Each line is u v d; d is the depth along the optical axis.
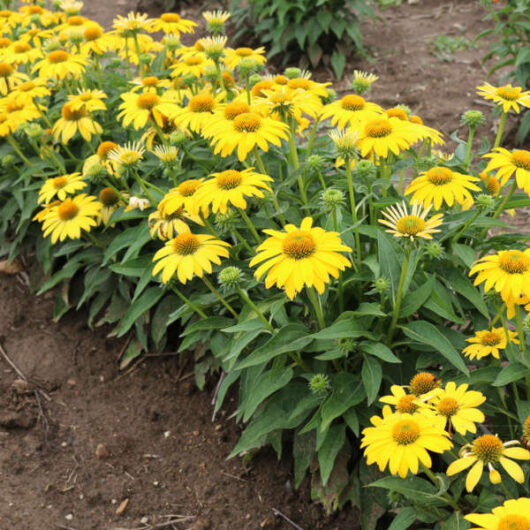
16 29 1.42
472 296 0.76
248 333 0.77
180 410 0.99
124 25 1.09
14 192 1.08
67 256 1.08
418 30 2.08
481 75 1.79
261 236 0.90
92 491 0.90
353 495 0.80
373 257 0.77
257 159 0.81
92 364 1.06
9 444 0.95
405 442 0.59
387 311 0.77
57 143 1.11
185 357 1.04
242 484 0.89
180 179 0.95
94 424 0.98
